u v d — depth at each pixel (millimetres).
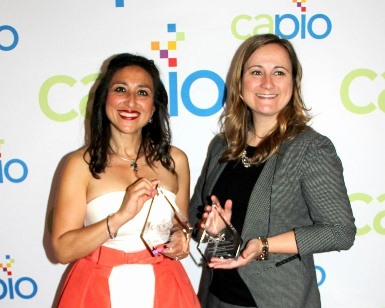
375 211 1592
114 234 1052
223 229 1092
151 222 1135
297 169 1030
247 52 1165
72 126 1571
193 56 1527
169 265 1190
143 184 1032
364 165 1570
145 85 1173
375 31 1496
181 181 1339
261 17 1499
